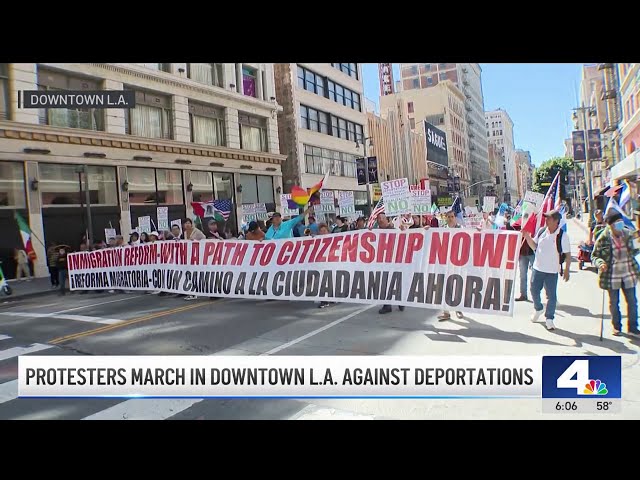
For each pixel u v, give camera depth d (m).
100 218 22.47
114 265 13.52
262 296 9.50
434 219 13.15
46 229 20.33
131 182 23.83
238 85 30.44
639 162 22.20
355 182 43.25
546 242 6.73
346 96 43.06
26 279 19.17
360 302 8.18
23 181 19.64
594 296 9.16
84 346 7.02
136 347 6.78
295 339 6.74
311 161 36.66
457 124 99.44
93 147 21.98
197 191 27.42
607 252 6.13
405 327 7.16
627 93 31.09
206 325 7.99
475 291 7.08
